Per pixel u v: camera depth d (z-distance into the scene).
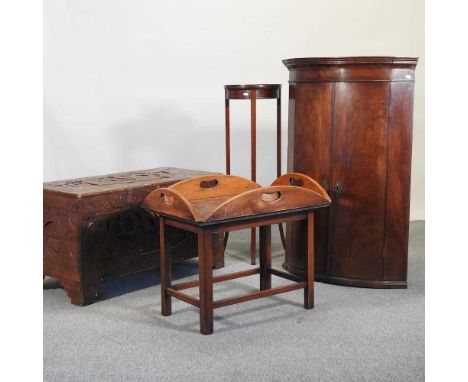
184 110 6.21
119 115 6.07
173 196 3.64
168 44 6.09
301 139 4.45
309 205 3.81
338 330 3.61
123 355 3.31
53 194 4.11
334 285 4.41
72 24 5.83
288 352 3.32
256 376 3.05
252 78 6.27
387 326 3.66
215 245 4.77
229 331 3.62
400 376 3.03
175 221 3.72
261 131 6.34
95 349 3.39
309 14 6.21
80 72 5.91
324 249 4.43
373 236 4.30
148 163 6.22
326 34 6.25
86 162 6.04
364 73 4.16
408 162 4.23
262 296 3.76
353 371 3.09
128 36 5.99
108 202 4.14
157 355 3.30
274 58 6.26
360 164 4.25
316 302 4.07
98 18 5.89
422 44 6.27
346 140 4.26
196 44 6.14
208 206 3.99
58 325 3.74
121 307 4.05
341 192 4.32
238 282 4.54
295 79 4.46
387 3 6.21
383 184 4.24
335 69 4.23
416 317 3.80
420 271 4.71
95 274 4.11
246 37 6.20
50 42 5.79
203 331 3.57
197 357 3.27
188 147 6.27
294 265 4.68
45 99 5.84
